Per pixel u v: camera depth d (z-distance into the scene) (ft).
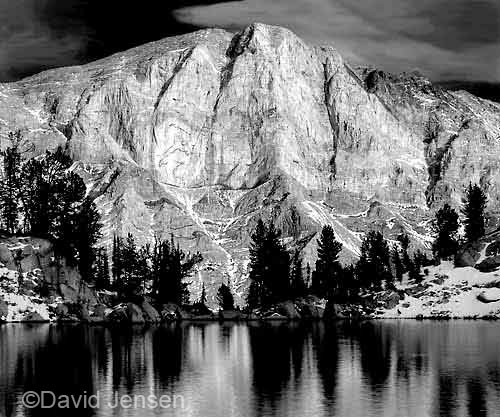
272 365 403.34
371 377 364.58
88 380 351.87
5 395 320.50
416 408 302.45
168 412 297.74
